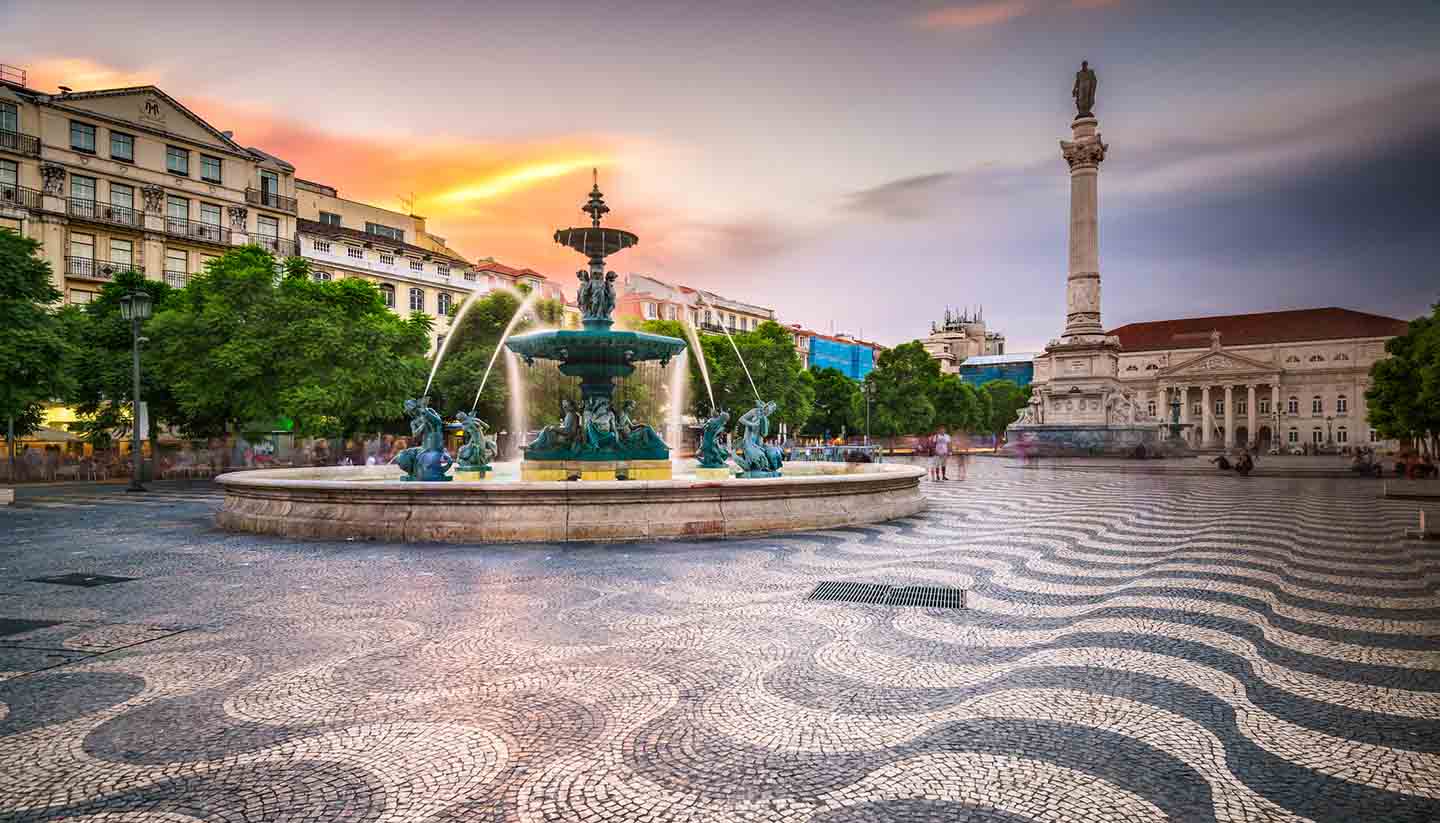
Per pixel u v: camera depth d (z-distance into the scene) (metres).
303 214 51.00
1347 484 24.47
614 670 4.91
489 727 3.98
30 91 36.88
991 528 12.34
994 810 3.12
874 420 66.94
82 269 37.94
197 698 4.41
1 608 6.66
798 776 3.43
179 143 42.19
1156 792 3.28
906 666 5.03
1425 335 35.44
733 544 10.24
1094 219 50.12
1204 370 101.94
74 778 3.40
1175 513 14.99
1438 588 7.60
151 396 27.84
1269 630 5.97
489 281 57.09
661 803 3.18
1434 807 3.14
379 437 35.91
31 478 26.70
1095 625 6.11
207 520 13.73
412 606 6.64
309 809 3.12
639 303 67.88
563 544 10.12
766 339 48.47
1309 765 3.55
